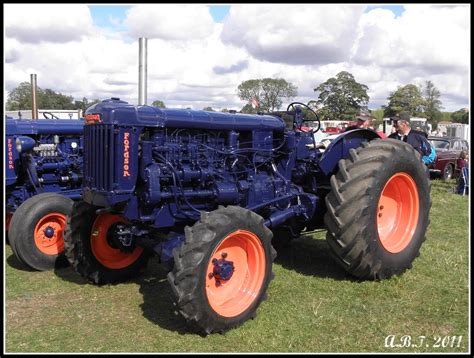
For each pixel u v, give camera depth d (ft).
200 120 15.47
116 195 13.70
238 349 11.94
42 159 22.65
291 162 18.22
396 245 16.80
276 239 19.57
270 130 17.54
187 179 15.01
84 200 14.79
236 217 13.14
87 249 16.33
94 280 16.47
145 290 16.19
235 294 13.41
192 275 12.12
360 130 18.25
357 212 15.15
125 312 14.24
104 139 13.73
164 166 14.57
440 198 35.63
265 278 13.78
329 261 18.74
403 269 16.85
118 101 14.61
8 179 21.50
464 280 16.40
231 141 16.34
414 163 16.87
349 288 15.71
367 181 15.35
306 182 18.69
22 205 18.65
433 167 54.03
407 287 15.75
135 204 14.20
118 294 15.80
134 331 12.95
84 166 14.64
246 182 16.42
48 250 18.88
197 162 15.38
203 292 12.28
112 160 13.67
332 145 17.48
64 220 19.22
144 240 15.47
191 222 15.55
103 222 16.65
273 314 13.82
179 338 12.53
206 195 15.39
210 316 12.41
